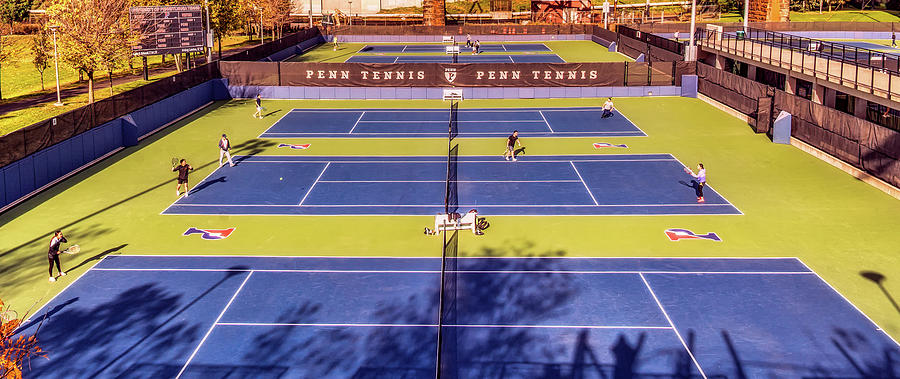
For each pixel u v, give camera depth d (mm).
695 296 20250
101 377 16203
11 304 19953
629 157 36844
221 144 35125
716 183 31812
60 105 55781
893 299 19875
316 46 95188
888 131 29953
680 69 55000
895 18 95875
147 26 55719
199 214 27984
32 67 81500
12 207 28875
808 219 26812
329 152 38438
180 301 20109
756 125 42094
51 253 21328
